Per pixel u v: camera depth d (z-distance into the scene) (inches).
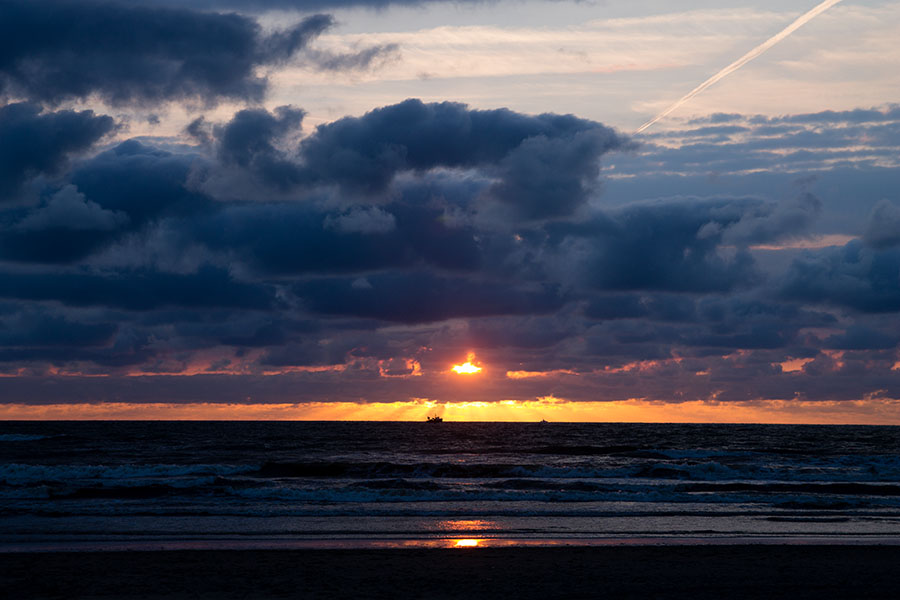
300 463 1962.4
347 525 1014.4
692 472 1931.6
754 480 1797.5
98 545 856.9
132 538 906.1
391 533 952.9
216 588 646.5
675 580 691.4
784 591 656.4
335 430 5866.1
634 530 998.4
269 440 3782.0
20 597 611.8
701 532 988.6
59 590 633.6
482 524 1032.2
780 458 2630.4
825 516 1143.6
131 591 633.6
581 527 1015.6
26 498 1294.3
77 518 1055.6
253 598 616.1
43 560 748.0
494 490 1409.9
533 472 1894.7
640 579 693.9
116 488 1354.6
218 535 931.3
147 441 3570.4
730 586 671.8
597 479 1801.2
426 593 636.7
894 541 925.2
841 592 654.5
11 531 948.6
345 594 630.5
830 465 2319.1
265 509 1151.6
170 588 645.3
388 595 629.0
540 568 733.9
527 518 1091.3
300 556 780.6
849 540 932.6
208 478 1642.5
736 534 976.3
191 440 3722.9
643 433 5428.2
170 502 1238.3
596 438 4387.3
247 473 1898.4
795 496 1352.1
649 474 1898.4
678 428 7337.6
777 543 896.3
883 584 683.4
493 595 633.0
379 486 1533.0
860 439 4463.6
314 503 1237.1
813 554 812.6
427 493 1342.3
